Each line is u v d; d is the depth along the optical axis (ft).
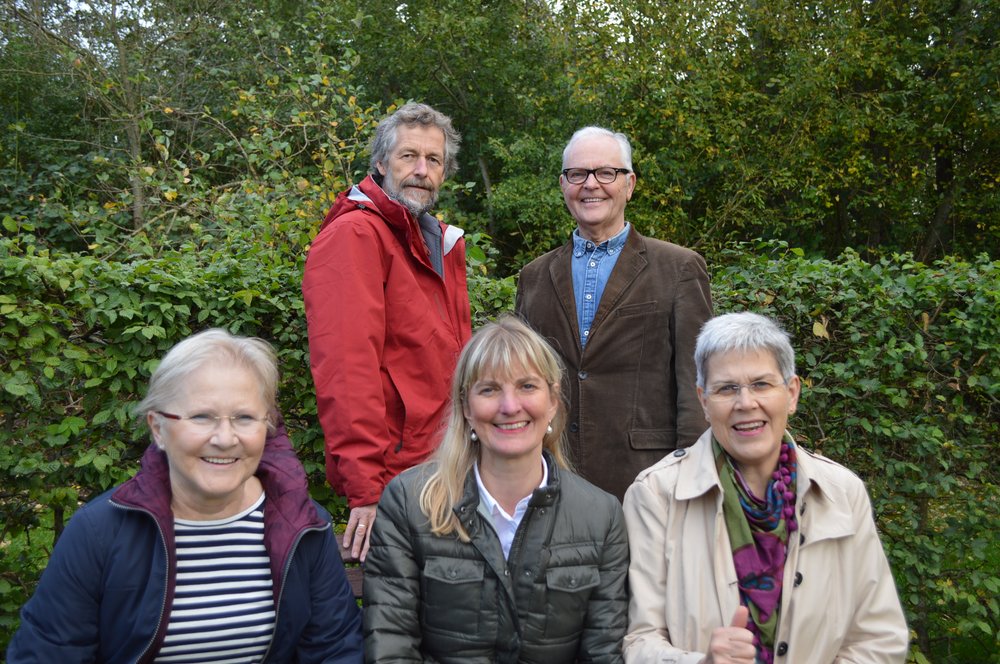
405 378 8.40
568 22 37.45
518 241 41.65
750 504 7.25
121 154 34.37
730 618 6.97
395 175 9.09
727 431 7.23
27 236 10.32
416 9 41.42
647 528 7.46
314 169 24.58
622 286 9.39
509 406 6.96
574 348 9.57
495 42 41.91
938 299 12.12
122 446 9.73
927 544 11.94
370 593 7.07
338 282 8.05
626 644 7.06
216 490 6.46
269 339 10.71
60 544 6.47
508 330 7.23
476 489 7.17
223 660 6.66
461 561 7.01
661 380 9.20
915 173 36.73
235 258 11.53
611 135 9.78
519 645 6.88
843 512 7.13
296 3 38.01
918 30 37.14
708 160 35.04
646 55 34.22
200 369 6.48
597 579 7.16
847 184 35.83
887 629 7.08
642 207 34.60
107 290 9.56
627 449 9.14
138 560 6.42
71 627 6.36
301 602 6.80
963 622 11.87
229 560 6.67
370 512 7.71
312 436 10.72
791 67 34.58
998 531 12.09
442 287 9.13
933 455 12.20
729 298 12.59
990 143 37.11
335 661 6.87
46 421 9.65
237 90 25.25
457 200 36.60
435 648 7.01
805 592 6.94
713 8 35.60
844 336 12.45
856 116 34.47
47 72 38.29
